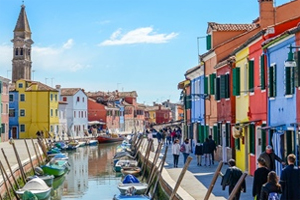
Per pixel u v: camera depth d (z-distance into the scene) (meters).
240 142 23.00
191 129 37.69
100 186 28.22
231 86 24.56
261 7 25.67
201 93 33.41
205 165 25.92
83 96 87.94
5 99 62.56
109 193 25.56
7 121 63.38
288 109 16.20
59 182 30.17
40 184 22.67
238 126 22.33
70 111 82.12
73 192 26.11
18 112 71.75
